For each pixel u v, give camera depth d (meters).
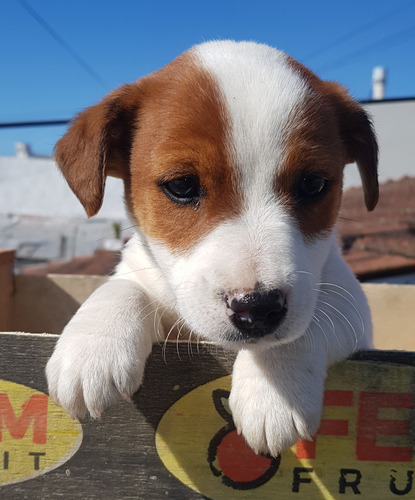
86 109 0.21
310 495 0.15
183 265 0.17
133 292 0.19
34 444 0.16
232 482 0.15
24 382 0.16
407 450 0.15
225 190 0.17
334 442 0.15
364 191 0.23
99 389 0.15
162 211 0.18
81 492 0.16
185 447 0.16
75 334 0.16
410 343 0.31
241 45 0.21
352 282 0.21
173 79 0.19
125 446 0.16
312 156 0.18
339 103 0.21
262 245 0.16
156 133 0.18
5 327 0.32
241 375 0.15
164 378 0.16
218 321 0.15
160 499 0.16
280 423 0.15
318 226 0.18
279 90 0.18
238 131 0.17
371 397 0.15
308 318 0.16
